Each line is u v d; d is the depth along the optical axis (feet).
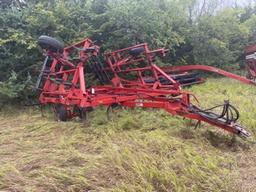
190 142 16.43
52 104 23.03
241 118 19.61
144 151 15.01
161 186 12.37
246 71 36.17
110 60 25.49
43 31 26.21
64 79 20.36
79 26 27.40
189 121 18.97
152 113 20.76
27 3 27.71
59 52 20.62
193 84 30.01
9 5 27.99
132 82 24.99
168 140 16.11
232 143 16.67
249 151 15.92
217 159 14.65
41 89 21.42
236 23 38.04
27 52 25.29
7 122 21.07
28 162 14.24
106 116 20.25
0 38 24.79
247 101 24.14
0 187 12.32
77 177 12.76
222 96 25.86
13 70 25.00
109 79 25.29
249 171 13.85
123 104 19.16
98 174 13.12
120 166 13.34
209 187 12.38
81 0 29.63
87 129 18.37
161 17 31.17
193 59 35.29
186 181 12.71
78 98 18.37
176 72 32.55
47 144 16.51
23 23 26.08
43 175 12.92
